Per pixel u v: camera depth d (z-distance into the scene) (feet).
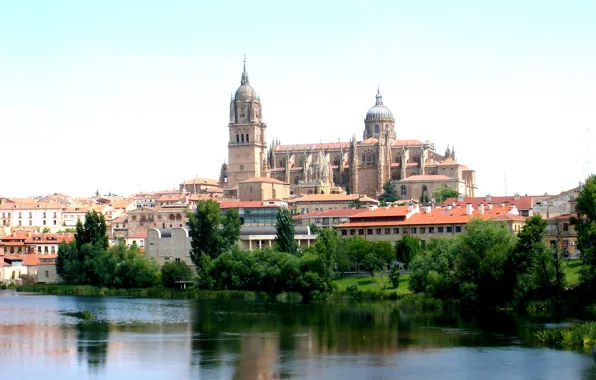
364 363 480.23
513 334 563.48
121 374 461.78
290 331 599.16
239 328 619.67
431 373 454.81
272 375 453.58
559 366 465.88
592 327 539.70
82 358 504.84
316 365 476.95
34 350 533.55
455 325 609.01
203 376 453.99
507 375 448.24
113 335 594.65
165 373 462.19
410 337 560.61
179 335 590.14
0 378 455.63
